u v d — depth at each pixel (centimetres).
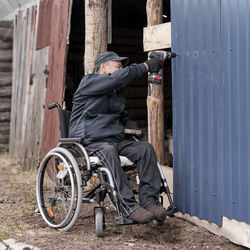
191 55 479
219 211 443
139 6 1001
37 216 539
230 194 426
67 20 714
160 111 565
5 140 1084
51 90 773
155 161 453
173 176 515
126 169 476
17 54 1016
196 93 473
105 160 443
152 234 464
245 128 402
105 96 474
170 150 784
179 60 498
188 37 483
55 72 758
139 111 1134
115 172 438
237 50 410
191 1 476
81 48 1106
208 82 453
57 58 752
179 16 496
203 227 473
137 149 454
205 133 461
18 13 1019
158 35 541
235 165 417
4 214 548
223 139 433
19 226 496
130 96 1127
